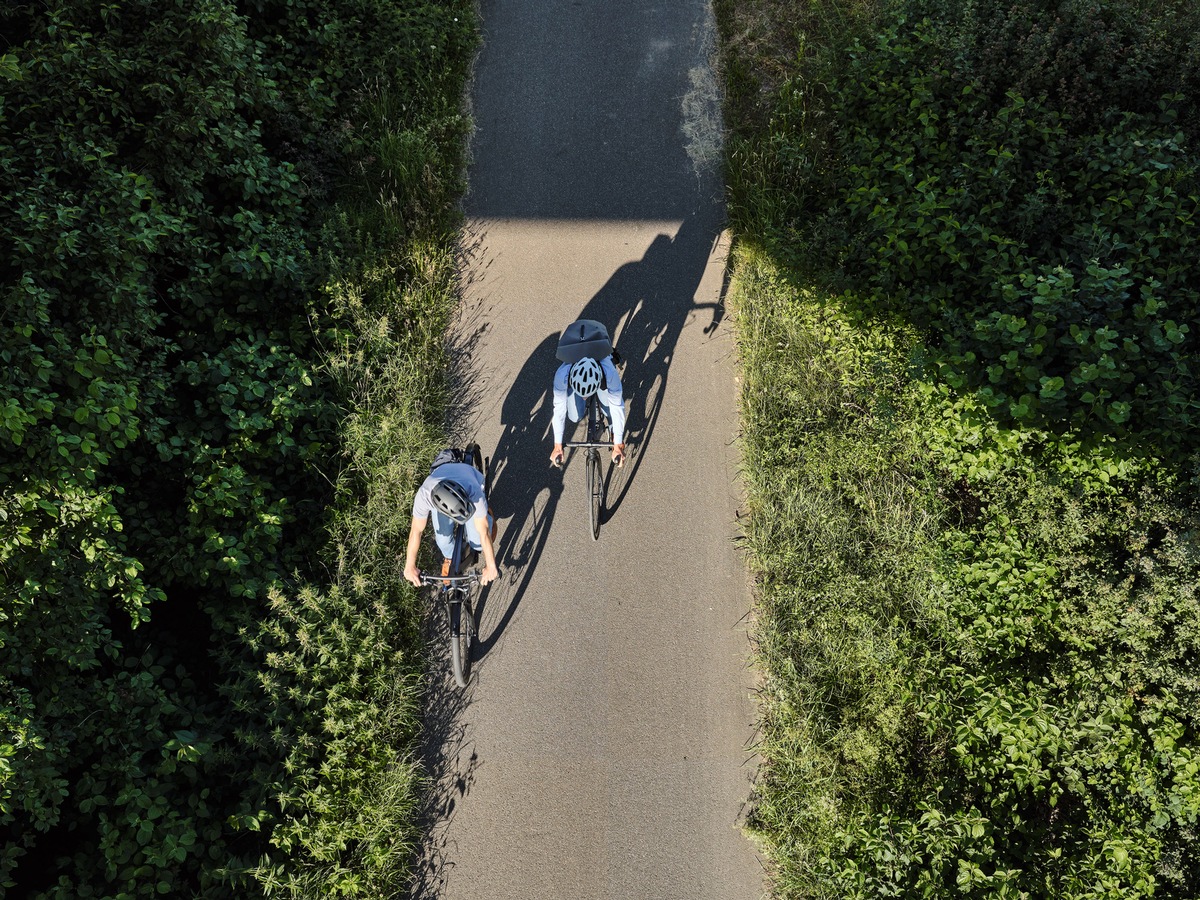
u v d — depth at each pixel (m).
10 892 5.05
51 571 5.11
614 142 9.37
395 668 6.09
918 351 6.86
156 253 6.59
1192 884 5.07
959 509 6.74
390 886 5.40
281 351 7.25
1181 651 5.54
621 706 6.19
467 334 8.05
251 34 8.68
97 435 5.55
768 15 10.24
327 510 6.77
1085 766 5.53
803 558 6.52
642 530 6.97
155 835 5.06
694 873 5.55
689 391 7.70
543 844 5.68
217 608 6.14
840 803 5.49
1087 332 6.27
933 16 9.13
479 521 5.27
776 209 8.34
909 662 5.97
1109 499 6.32
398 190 8.67
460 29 9.97
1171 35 8.49
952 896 5.04
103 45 6.88
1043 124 7.87
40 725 4.82
